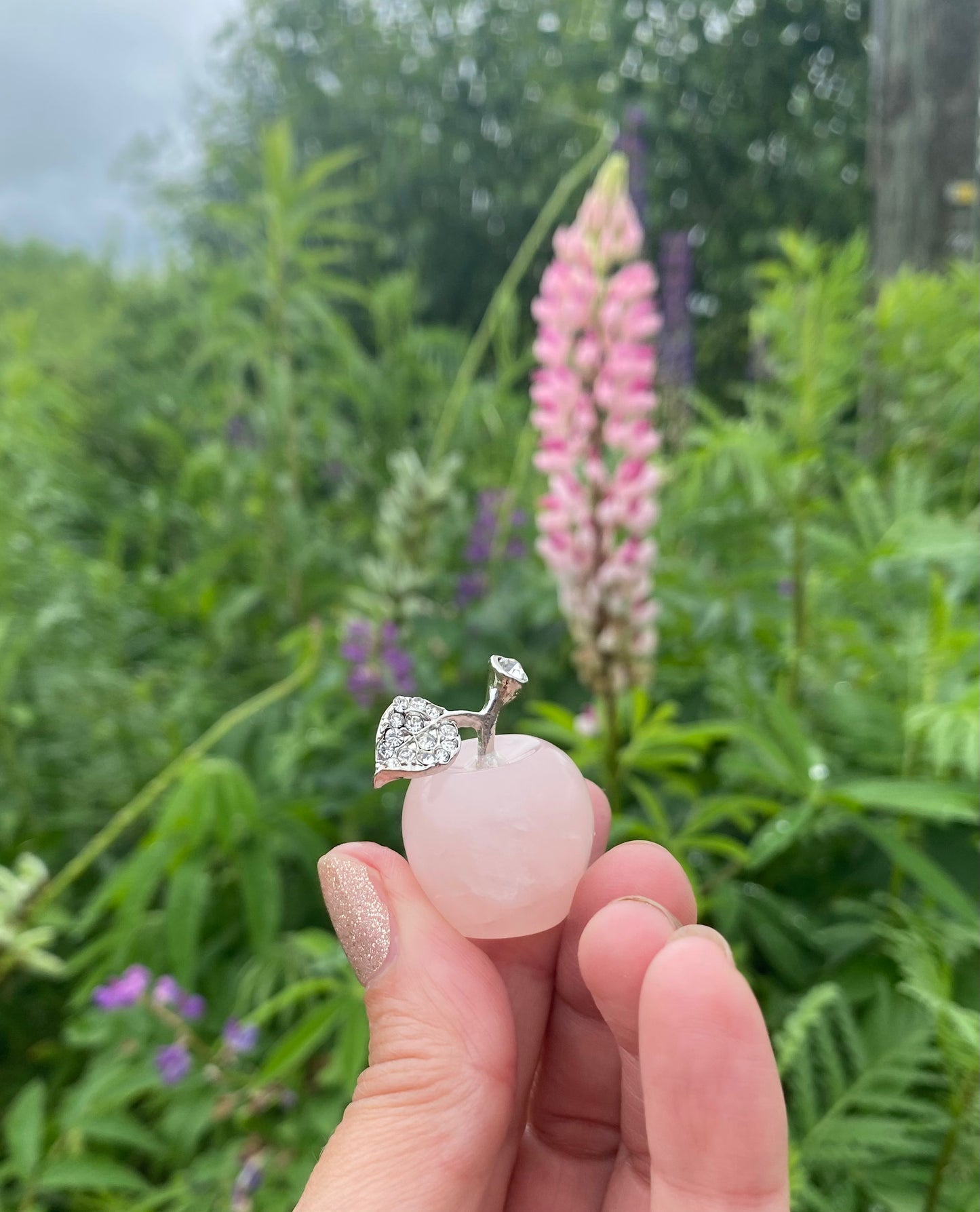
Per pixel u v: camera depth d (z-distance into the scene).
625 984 0.09
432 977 0.10
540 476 0.36
